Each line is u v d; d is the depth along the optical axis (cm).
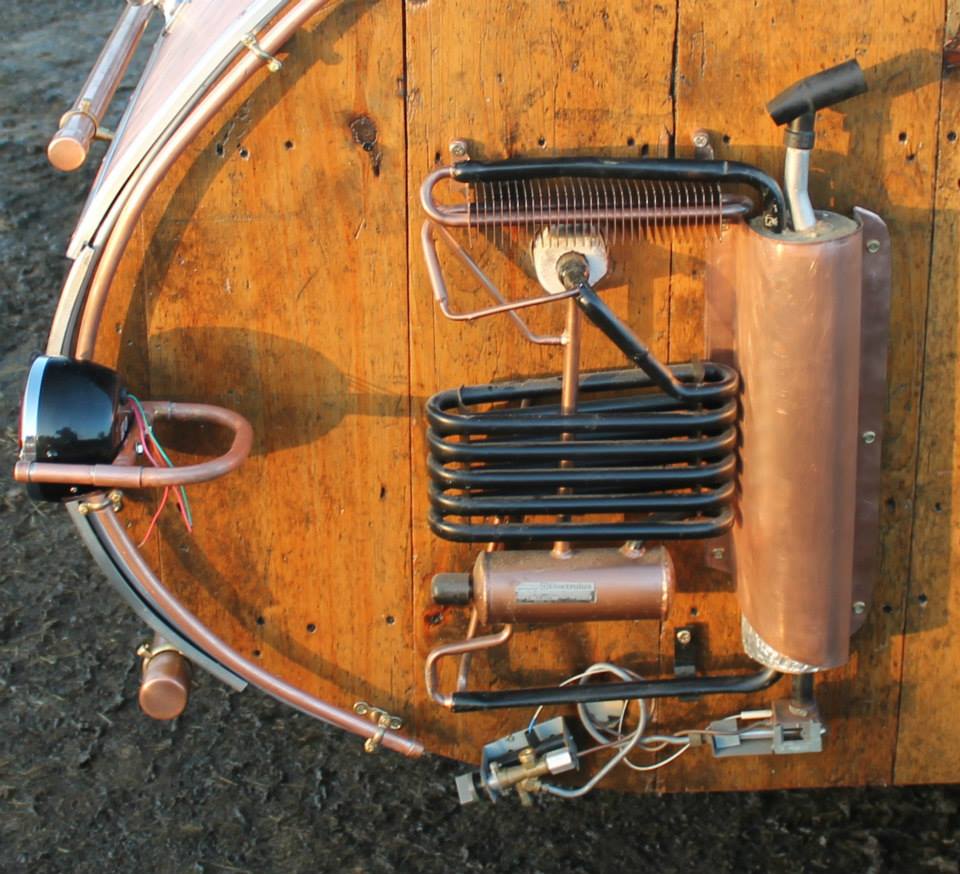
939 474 194
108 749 240
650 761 206
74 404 177
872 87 179
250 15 171
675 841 223
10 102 363
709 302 184
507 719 203
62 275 315
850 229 173
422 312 186
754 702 202
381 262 184
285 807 231
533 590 184
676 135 180
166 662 197
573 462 184
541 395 187
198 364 188
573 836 225
